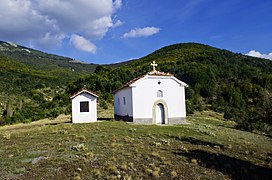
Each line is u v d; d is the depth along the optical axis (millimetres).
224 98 79250
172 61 123438
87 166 12891
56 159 13812
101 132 23109
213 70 102000
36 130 26281
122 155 15016
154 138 20969
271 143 26172
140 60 159375
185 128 28547
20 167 12750
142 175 12180
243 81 91875
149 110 33125
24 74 109625
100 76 81938
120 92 38719
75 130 24516
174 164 14094
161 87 33938
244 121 37375
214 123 41562
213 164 14914
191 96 72312
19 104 63625
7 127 35750
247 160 17156
